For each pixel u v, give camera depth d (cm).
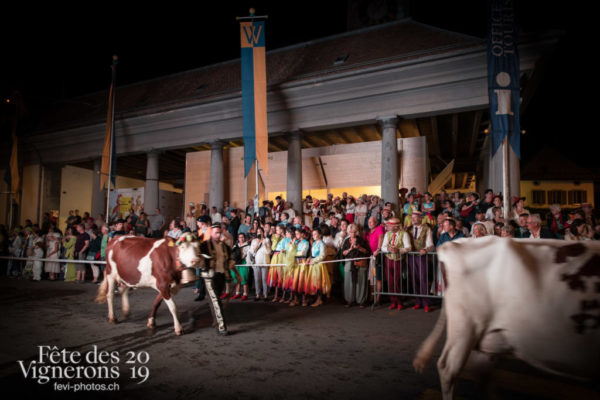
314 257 834
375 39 1527
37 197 2122
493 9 876
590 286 259
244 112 1286
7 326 644
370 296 853
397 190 1261
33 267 1338
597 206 2458
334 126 1408
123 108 1961
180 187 3131
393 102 1290
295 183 1418
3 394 368
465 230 829
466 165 2342
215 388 377
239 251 962
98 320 689
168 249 604
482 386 304
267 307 811
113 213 1662
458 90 1207
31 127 2227
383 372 418
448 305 300
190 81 1970
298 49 1727
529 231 724
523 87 1175
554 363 271
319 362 450
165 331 605
